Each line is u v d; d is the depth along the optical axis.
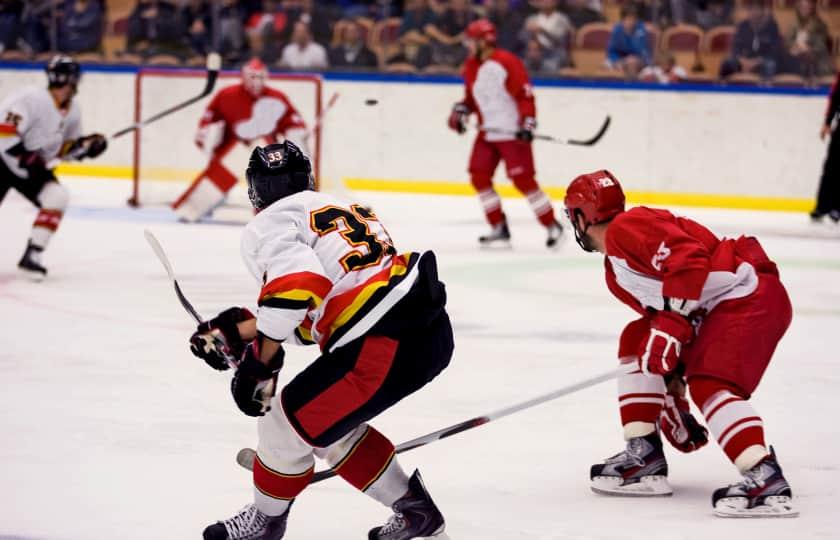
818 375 14.30
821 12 33.81
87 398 12.78
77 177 38.66
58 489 9.72
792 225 30.39
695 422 9.91
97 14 38.03
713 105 33.75
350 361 7.56
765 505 9.04
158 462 10.54
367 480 8.02
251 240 7.61
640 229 9.03
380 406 7.65
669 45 34.53
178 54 37.59
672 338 8.82
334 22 36.59
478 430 11.77
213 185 29.44
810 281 21.75
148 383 13.52
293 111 29.50
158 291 19.58
